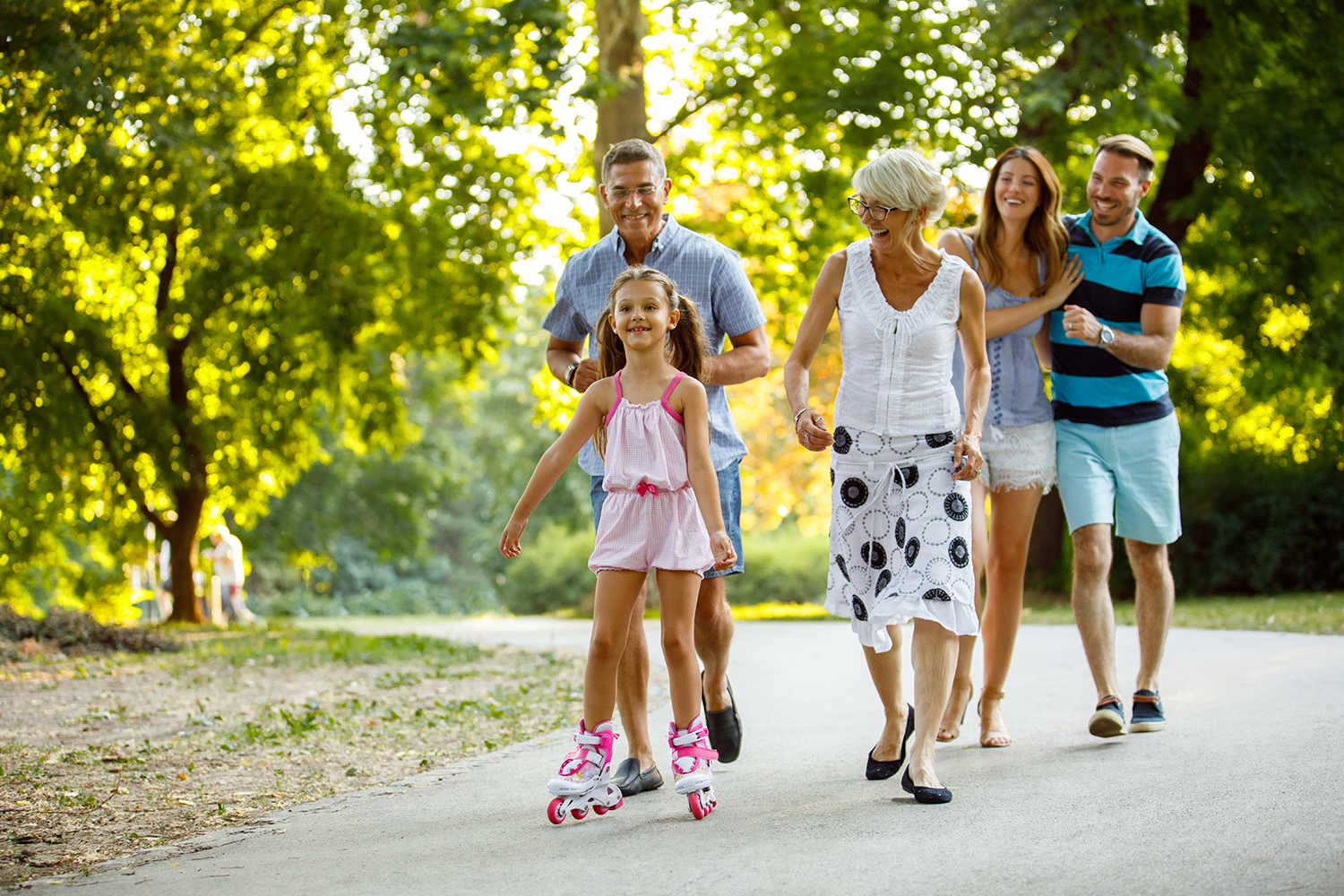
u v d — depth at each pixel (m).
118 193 18.94
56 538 23.97
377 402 24.64
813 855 4.45
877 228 5.65
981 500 6.88
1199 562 22.77
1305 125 20.78
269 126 22.36
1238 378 25.92
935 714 5.37
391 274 23.22
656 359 5.56
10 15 16.20
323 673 12.99
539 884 4.26
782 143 22.55
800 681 10.64
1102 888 3.84
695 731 5.29
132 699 10.83
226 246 20.89
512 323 23.97
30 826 5.66
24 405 20.53
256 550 37.31
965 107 19.78
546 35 16.55
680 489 5.45
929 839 4.59
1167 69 18.20
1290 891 3.71
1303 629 12.91
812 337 6.01
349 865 4.70
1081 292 7.22
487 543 61.03
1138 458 7.08
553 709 9.56
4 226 19.09
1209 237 22.70
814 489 37.72
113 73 17.12
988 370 5.80
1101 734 6.62
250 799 6.25
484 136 21.91
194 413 23.45
